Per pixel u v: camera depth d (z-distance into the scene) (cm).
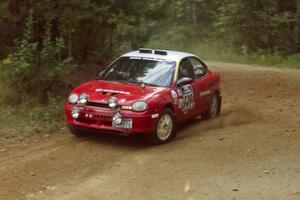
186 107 1136
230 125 1238
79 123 1033
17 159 939
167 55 1166
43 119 1205
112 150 1000
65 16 1434
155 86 1080
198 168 898
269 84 1944
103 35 1653
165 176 858
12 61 1311
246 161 940
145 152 989
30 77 1322
